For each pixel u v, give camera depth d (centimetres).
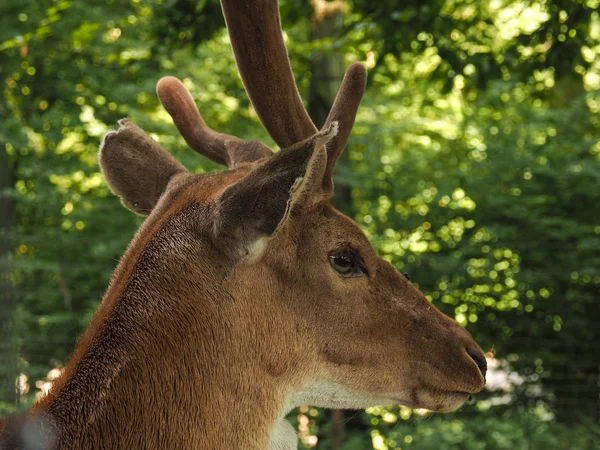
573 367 867
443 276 861
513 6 873
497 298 877
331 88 809
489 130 921
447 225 907
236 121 1006
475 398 849
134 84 930
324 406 313
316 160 302
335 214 313
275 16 331
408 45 710
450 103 1043
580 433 824
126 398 268
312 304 303
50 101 962
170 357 274
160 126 891
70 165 942
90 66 931
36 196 909
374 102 1003
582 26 695
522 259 867
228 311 284
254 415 289
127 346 272
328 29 823
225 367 283
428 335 324
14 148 918
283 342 296
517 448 796
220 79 988
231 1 328
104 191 997
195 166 891
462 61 721
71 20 879
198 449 276
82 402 266
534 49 719
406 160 967
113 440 265
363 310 313
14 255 856
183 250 283
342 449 737
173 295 279
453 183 901
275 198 266
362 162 966
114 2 955
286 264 299
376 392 318
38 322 909
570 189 886
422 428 789
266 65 330
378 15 700
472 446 778
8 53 891
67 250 930
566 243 870
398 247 901
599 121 921
